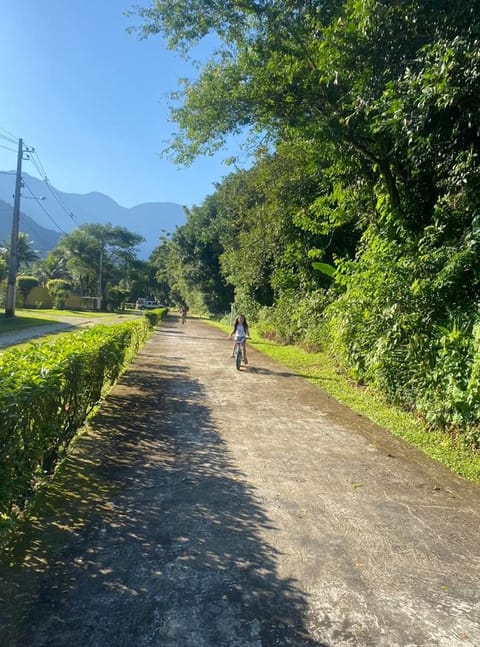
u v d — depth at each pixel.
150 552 3.08
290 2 9.20
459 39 6.22
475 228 7.15
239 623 2.44
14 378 3.36
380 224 10.38
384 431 6.67
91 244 67.56
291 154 14.80
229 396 8.62
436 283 7.35
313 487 4.42
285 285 20.77
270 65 9.43
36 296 48.88
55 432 3.91
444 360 6.48
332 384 10.39
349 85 8.82
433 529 3.67
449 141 7.63
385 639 2.38
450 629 2.48
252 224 25.03
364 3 7.38
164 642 2.27
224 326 34.56
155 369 11.33
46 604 2.49
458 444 6.01
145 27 10.66
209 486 4.29
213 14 10.15
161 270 75.75
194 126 11.02
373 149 9.74
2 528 2.74
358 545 3.34
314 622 2.48
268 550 3.19
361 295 8.82
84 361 5.08
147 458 4.95
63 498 3.83
